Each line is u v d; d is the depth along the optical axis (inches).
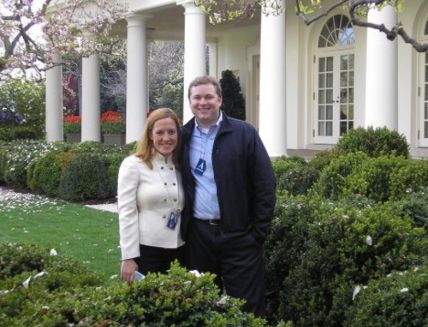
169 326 112.2
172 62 1501.0
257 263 159.9
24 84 829.2
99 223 401.1
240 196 158.1
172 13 692.7
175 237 159.6
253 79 789.9
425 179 249.1
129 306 113.5
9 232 368.8
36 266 158.4
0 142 695.1
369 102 424.8
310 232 172.9
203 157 160.1
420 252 165.5
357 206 203.8
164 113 159.8
